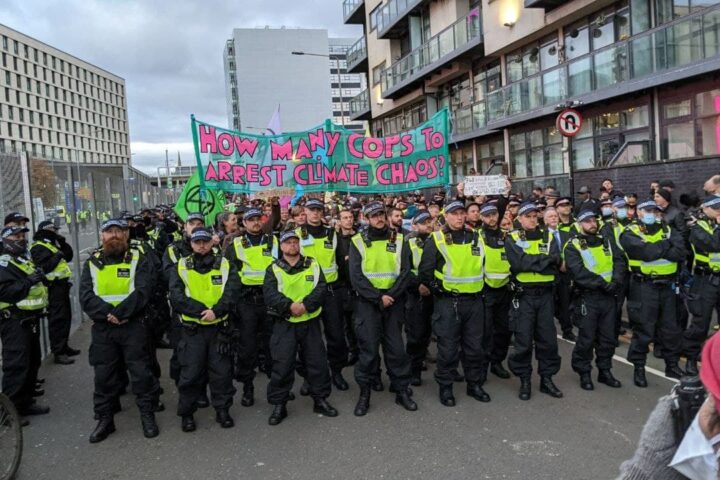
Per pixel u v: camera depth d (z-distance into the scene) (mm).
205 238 5109
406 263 5430
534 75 19109
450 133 26219
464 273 5484
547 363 5699
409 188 9766
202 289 5066
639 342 5816
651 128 15414
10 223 6547
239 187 9289
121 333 5031
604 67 16078
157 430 5109
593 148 17797
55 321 7344
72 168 10164
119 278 4949
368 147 9703
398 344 5516
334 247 6258
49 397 6145
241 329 5863
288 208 9664
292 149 9523
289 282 5223
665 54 14117
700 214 6859
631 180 12766
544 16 18672
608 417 5031
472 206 6898
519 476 4035
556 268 5645
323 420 5305
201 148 9000
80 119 118125
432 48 26359
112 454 4723
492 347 6293
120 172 14430
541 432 4777
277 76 115562
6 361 5375
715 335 1498
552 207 7820
